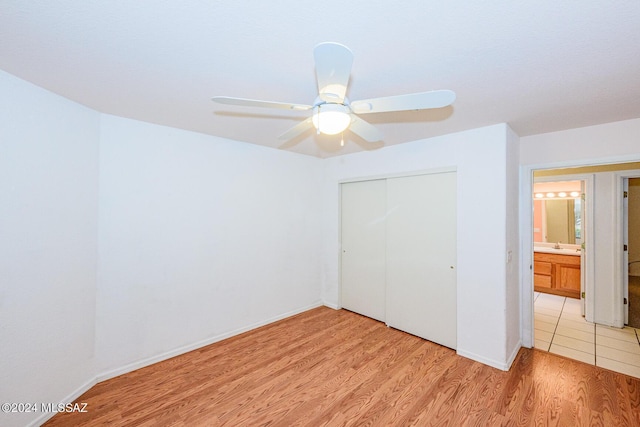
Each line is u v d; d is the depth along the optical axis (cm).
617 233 327
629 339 299
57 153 188
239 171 313
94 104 205
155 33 124
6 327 160
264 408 194
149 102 203
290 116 230
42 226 179
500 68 152
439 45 131
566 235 490
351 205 381
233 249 308
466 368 242
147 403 197
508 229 246
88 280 211
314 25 118
